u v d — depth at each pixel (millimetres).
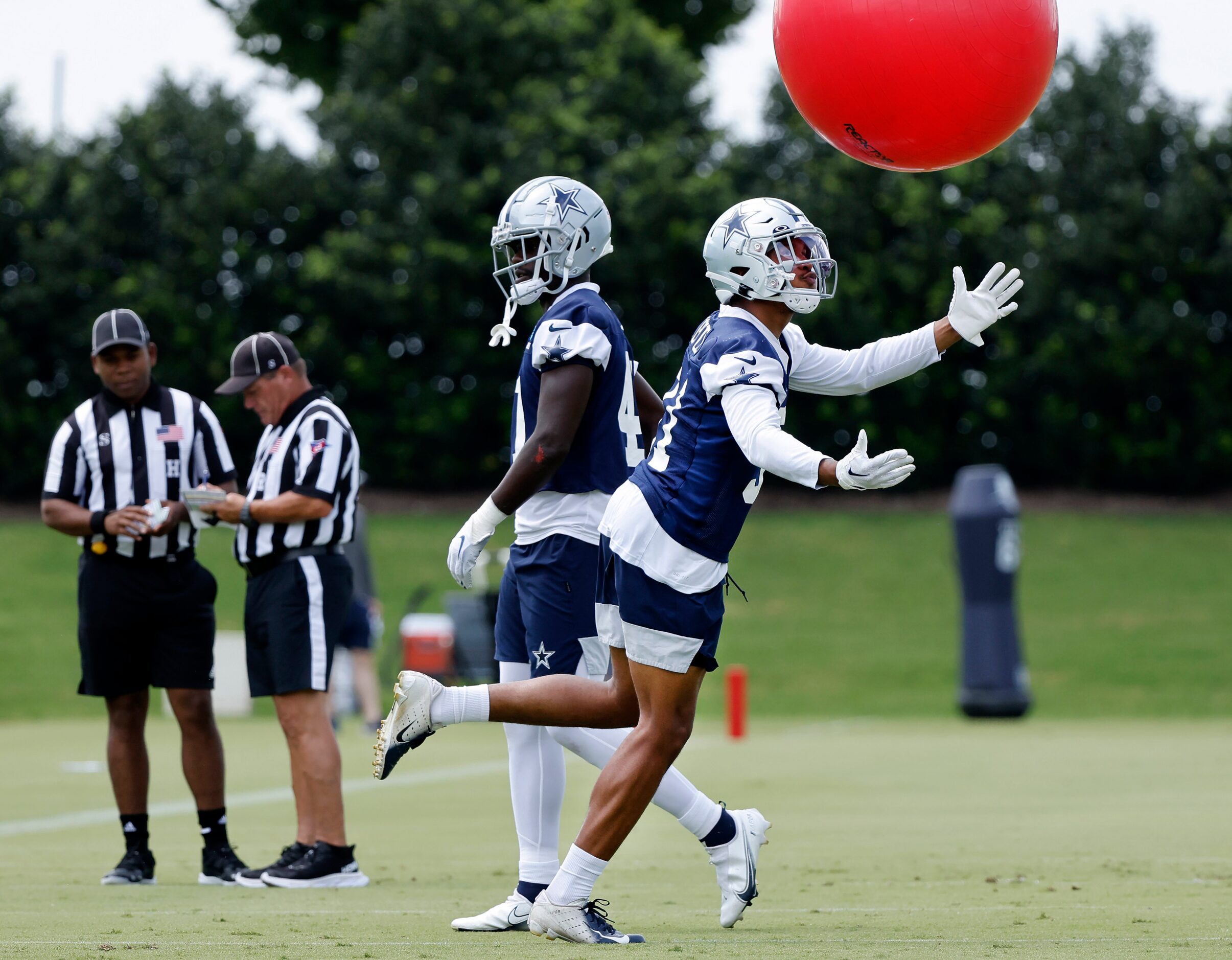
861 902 16203
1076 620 73312
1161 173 95625
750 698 61594
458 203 94062
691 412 13375
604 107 99375
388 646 67562
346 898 17219
